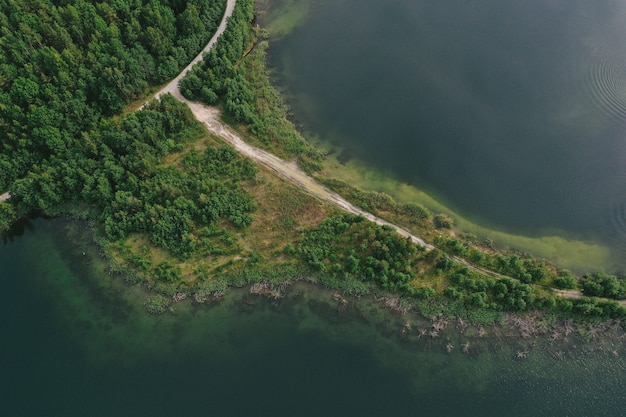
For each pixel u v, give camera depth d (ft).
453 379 260.62
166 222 305.32
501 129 350.43
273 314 285.84
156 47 367.66
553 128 347.97
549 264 290.76
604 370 258.37
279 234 305.73
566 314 270.26
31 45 347.56
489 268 286.25
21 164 329.93
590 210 311.27
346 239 297.74
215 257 301.22
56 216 327.88
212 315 286.66
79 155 326.85
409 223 307.58
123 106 358.64
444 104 365.40
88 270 305.94
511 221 309.63
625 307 263.49
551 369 259.60
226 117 357.41
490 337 268.00
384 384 262.47
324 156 341.82
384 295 283.18
